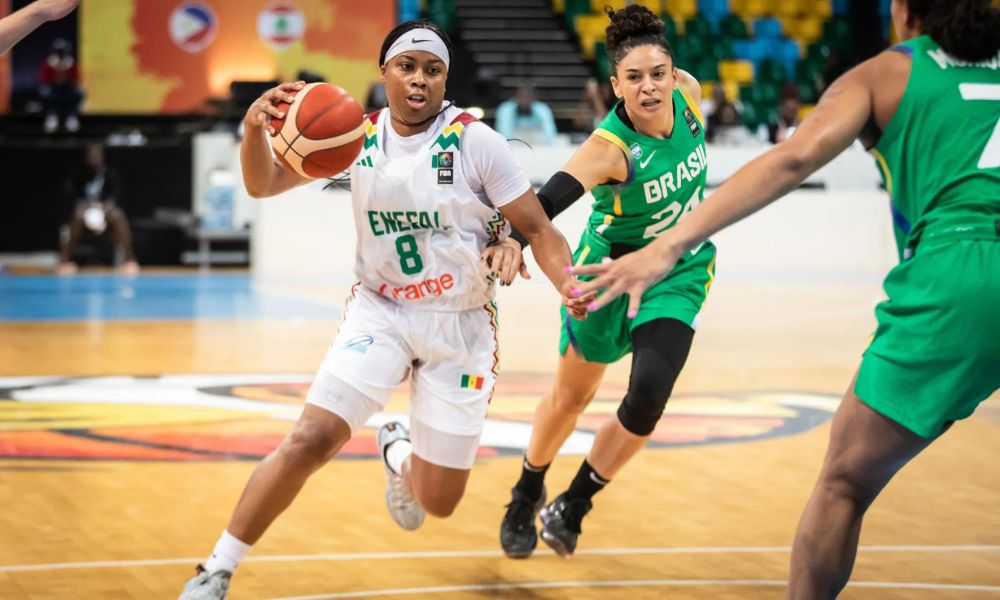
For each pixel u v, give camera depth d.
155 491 6.44
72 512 6.00
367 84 24.61
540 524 6.12
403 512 5.19
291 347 12.05
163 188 21.47
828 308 15.66
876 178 21.19
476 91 21.34
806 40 25.66
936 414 3.46
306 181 4.57
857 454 3.59
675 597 4.81
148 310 15.25
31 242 21.56
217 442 7.67
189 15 24.06
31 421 8.27
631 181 5.28
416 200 4.39
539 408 5.48
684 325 5.19
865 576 5.08
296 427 4.35
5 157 21.36
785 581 5.03
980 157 3.46
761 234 21.09
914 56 3.54
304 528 5.77
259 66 24.34
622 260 3.23
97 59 23.88
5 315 14.66
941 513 6.12
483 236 4.53
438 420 4.61
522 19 24.92
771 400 9.40
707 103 20.03
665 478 6.86
